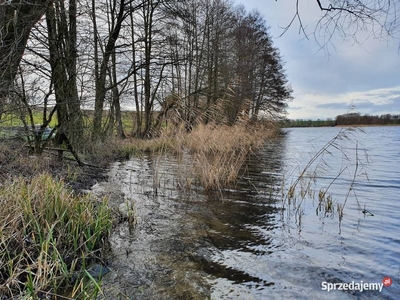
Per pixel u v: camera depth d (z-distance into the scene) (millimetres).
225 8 22281
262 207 5461
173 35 16516
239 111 11031
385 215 5035
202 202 5734
